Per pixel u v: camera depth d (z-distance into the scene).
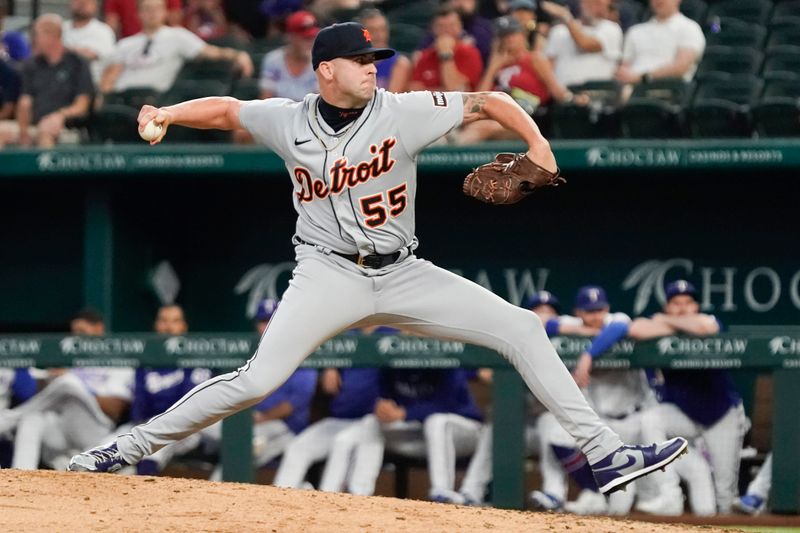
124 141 40.03
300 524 16.98
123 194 41.22
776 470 28.81
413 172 18.64
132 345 30.89
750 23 43.75
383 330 31.58
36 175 38.84
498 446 29.28
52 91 40.38
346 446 29.69
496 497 29.22
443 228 41.97
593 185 41.03
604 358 29.33
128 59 41.72
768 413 28.92
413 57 40.91
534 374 18.98
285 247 42.81
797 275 40.31
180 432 19.23
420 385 29.47
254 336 30.70
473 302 18.86
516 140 38.06
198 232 42.97
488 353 29.34
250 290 42.88
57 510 17.12
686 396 29.02
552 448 29.09
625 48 40.12
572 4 42.00
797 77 39.75
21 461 30.75
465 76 38.88
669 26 39.84
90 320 35.06
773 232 40.47
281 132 18.59
